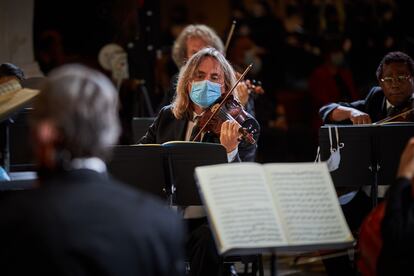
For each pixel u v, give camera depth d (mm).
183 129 8992
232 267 8914
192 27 11555
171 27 17000
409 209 5926
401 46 15625
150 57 13984
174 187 7879
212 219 5949
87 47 13891
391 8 15914
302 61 15852
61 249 4254
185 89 8914
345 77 14953
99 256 4270
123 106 13641
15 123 9641
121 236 4332
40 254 4254
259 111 14711
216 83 8719
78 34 13859
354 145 8289
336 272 8875
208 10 18531
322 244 6070
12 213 4348
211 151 7762
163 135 9086
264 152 14617
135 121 10438
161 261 4398
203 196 6023
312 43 15961
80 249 4262
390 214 5918
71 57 13852
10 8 12883
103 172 4660
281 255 11805
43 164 4570
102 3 13852
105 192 4461
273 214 6074
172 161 7832
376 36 15734
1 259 4285
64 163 4539
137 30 13938
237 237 5934
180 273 4520
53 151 4547
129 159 7848
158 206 4535
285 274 10680
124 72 13680
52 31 13766
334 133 8242
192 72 8781
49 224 4293
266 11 16094
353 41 15680
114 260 4285
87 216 4336
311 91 14969
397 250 5938
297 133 14773
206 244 7957
